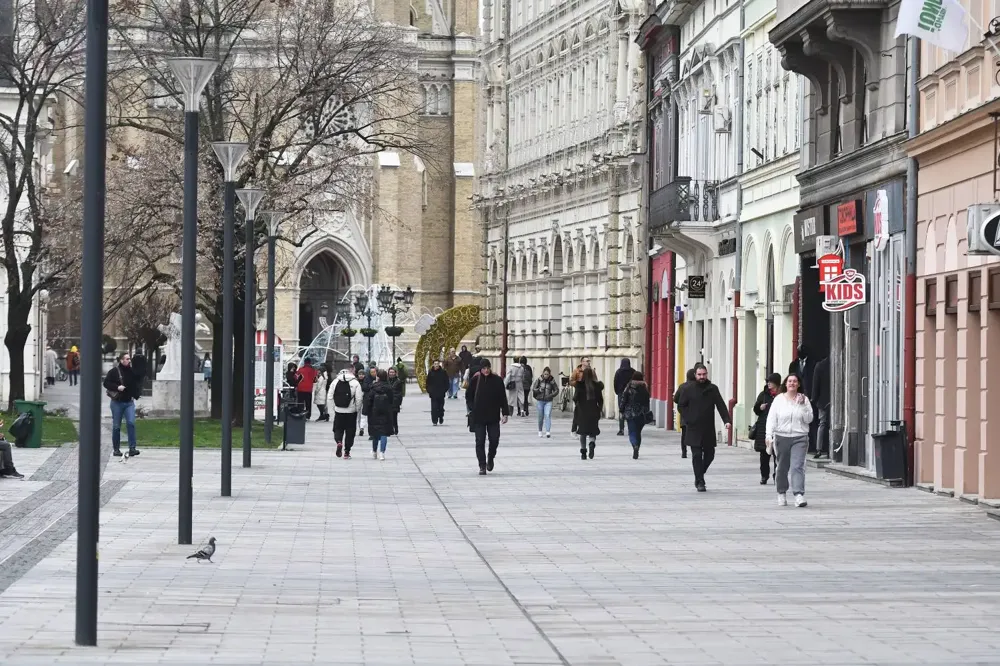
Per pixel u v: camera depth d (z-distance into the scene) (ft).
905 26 172.65
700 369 202.90
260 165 367.25
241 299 360.69
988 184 181.37
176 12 359.46
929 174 203.31
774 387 212.02
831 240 241.96
